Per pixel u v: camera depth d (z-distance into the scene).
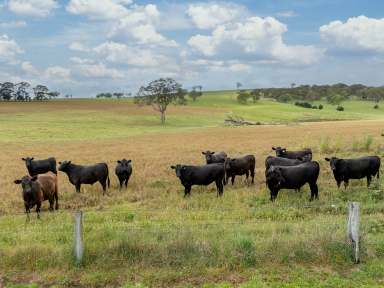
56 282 9.62
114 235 11.83
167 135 68.19
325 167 25.92
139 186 23.25
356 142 35.16
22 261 10.38
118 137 66.44
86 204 19.59
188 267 10.06
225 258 10.31
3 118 97.38
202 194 20.36
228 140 55.56
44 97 185.50
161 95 102.00
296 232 12.04
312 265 10.23
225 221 14.66
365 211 15.65
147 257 10.38
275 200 18.33
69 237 12.36
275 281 9.47
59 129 77.94
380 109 184.00
